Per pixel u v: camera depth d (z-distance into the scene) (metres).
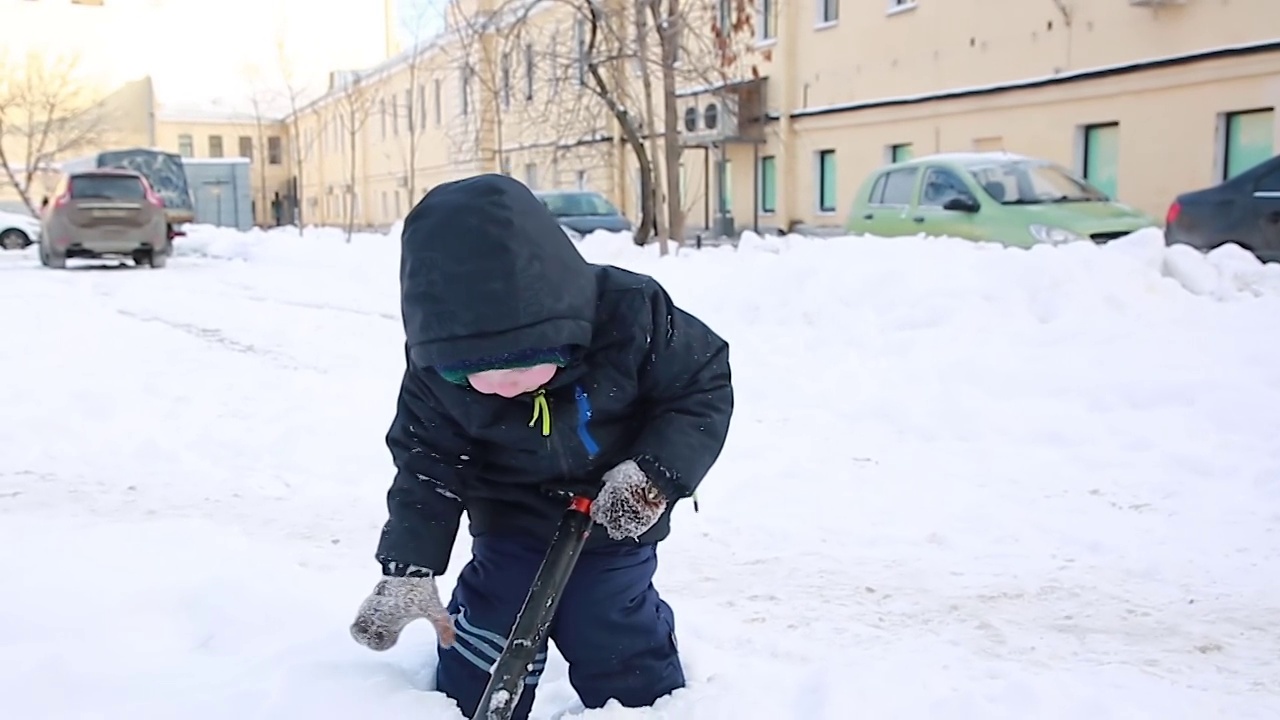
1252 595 3.87
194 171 39.00
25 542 4.10
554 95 21.30
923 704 2.87
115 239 18.59
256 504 4.95
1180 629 3.60
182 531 4.36
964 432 6.00
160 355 8.76
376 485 5.27
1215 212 11.60
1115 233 11.98
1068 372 6.73
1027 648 3.46
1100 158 19.58
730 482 5.26
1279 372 6.42
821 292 8.96
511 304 2.23
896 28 23.83
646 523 2.50
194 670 2.95
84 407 6.75
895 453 5.71
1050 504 4.87
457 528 2.71
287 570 3.86
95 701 2.75
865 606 3.82
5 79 46.50
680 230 16.02
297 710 2.67
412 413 2.64
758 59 27.52
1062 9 19.72
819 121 26.31
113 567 3.75
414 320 2.29
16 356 8.58
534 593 2.43
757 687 2.97
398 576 2.63
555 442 2.57
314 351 8.95
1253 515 4.65
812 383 7.15
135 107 55.56
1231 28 16.89
